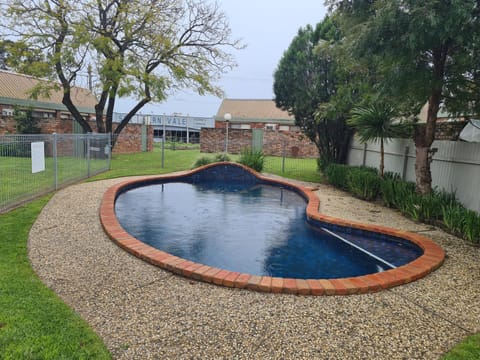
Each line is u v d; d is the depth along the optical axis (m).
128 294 3.14
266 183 11.88
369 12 6.26
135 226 6.30
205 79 16.12
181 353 2.30
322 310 2.95
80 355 2.19
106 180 9.94
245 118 28.00
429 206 6.05
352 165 12.07
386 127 7.75
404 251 5.24
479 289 3.46
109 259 3.97
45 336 2.36
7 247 4.16
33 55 13.50
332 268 4.62
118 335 2.48
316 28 11.22
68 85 14.57
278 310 2.93
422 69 5.61
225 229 6.27
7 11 12.94
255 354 2.31
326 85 11.19
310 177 12.45
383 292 3.35
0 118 15.88
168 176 11.30
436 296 3.28
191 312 2.85
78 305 2.90
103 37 13.34
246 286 3.31
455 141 6.79
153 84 14.71
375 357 2.32
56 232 4.87
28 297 2.91
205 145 20.92
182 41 15.70
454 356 2.34
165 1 14.53
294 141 20.00
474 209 6.06
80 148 10.37
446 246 4.83
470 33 4.61
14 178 7.96
